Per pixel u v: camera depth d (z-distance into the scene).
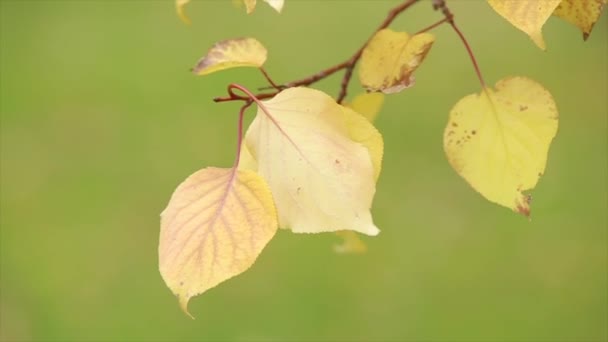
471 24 8.05
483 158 1.28
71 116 7.37
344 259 5.52
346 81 1.49
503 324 4.89
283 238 5.73
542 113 1.27
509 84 1.29
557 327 4.82
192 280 1.02
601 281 5.10
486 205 5.86
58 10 9.41
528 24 1.07
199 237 1.04
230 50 1.27
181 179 6.40
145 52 8.34
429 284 5.25
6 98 7.76
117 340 5.04
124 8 9.31
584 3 1.31
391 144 6.57
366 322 5.03
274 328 5.03
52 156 6.83
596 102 6.82
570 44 7.57
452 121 1.29
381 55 1.33
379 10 8.59
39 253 5.76
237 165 1.10
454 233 5.65
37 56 8.46
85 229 5.96
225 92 7.49
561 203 5.80
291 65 7.75
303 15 8.68
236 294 5.32
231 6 9.03
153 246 5.75
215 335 5.02
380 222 5.79
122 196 6.28
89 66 8.20
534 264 5.30
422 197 6.00
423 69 7.48
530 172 1.26
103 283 5.48
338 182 1.06
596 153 6.27
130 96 7.58
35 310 5.28
